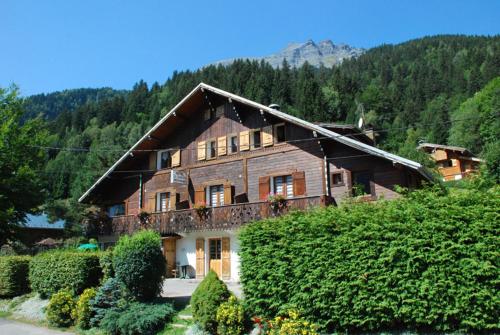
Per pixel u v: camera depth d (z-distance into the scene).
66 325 14.17
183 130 24.64
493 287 8.38
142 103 103.12
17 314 16.30
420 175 18.09
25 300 17.64
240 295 14.28
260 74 96.25
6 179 27.47
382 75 113.12
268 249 11.04
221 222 20.36
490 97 64.25
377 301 9.45
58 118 104.38
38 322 14.93
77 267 15.59
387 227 9.56
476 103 66.56
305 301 10.23
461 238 8.71
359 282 9.50
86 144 82.44
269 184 20.66
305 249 10.46
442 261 8.80
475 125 63.34
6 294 18.78
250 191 21.25
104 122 100.94
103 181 25.92
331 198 18.47
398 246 9.27
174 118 24.08
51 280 16.42
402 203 9.98
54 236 45.09
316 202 18.00
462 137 64.19
